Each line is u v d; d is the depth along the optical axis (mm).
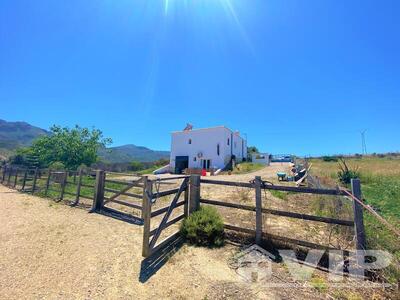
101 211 7855
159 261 4129
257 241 4695
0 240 5105
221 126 30562
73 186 12922
